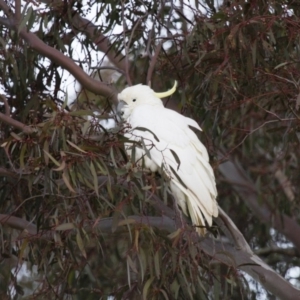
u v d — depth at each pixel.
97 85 11.64
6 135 11.47
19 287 10.98
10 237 11.30
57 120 8.70
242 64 10.91
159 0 11.88
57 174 10.25
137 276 10.01
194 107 11.88
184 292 9.78
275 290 11.48
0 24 11.83
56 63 11.77
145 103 10.41
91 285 11.71
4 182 11.59
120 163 9.12
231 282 9.68
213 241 10.89
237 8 10.93
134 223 9.10
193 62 11.37
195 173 9.62
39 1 11.80
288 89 11.05
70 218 9.48
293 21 10.93
